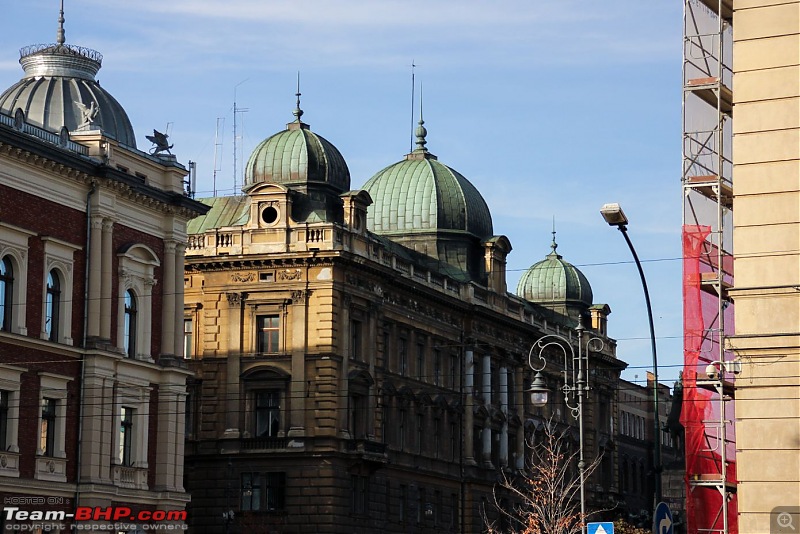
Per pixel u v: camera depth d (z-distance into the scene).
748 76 58.41
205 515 111.06
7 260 78.12
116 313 85.31
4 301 77.81
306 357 110.81
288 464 109.75
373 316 116.56
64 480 80.50
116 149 86.19
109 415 83.69
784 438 55.94
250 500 110.44
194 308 114.50
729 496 68.44
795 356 56.25
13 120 79.62
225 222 123.25
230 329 113.00
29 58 93.00
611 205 57.81
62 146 83.06
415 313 124.06
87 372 82.56
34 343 78.81
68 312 81.88
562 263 170.62
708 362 65.44
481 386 135.50
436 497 125.94
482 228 138.88
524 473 129.88
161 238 90.31
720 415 66.25
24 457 77.94
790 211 57.09
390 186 137.62
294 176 116.50
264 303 112.56
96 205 83.81
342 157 120.62
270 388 111.50
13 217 77.88
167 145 92.88
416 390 123.50
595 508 159.88
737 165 58.16
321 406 109.62
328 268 111.12
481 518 132.50
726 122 69.00
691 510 66.88
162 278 90.06
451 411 129.75
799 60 57.72
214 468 111.50
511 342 141.88
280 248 112.12
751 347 56.84
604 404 169.62
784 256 56.94
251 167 118.94
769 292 56.84
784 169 57.41
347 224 115.19
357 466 111.56
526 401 145.50
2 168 77.06
